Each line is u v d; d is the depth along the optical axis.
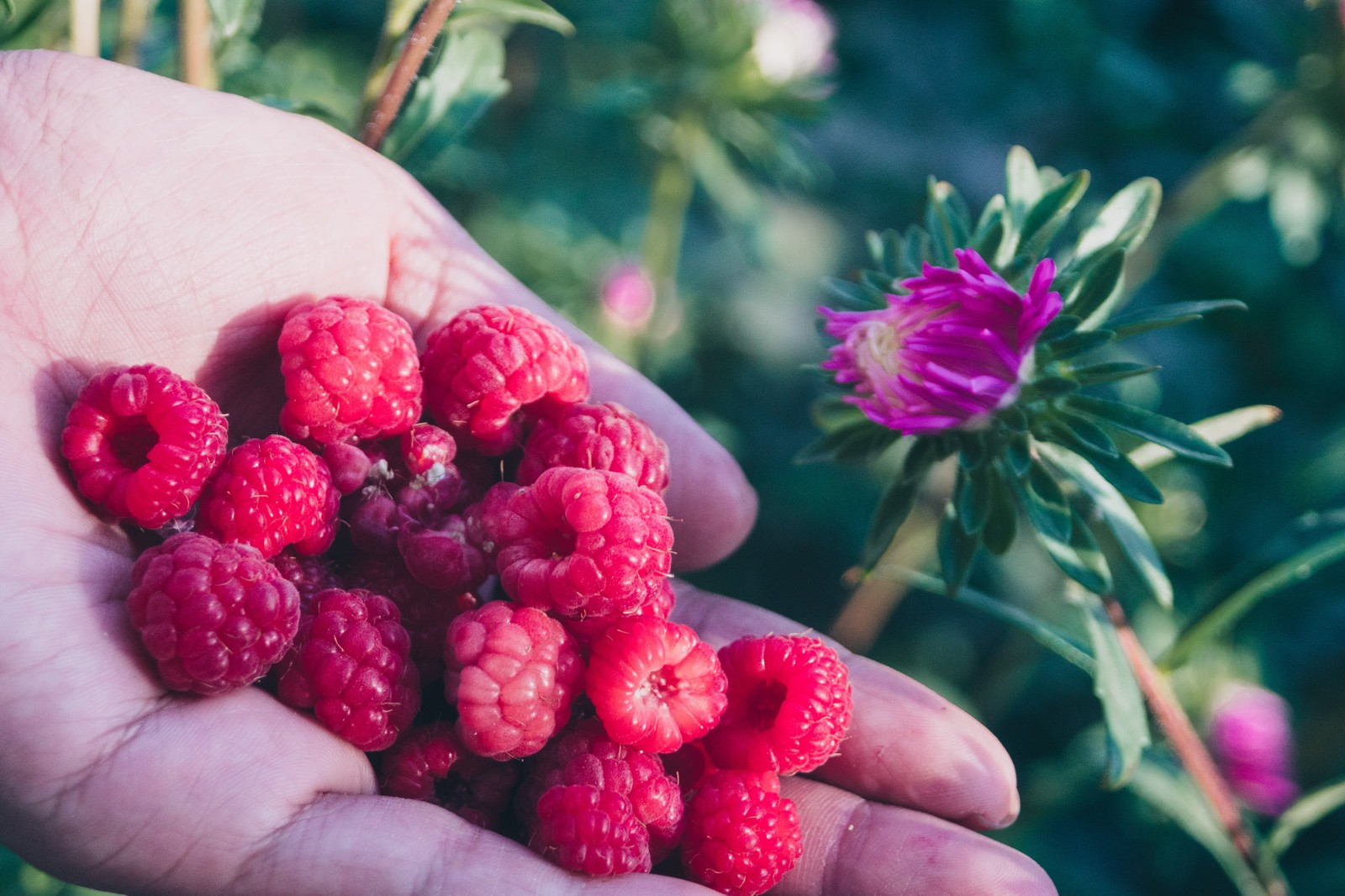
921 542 0.34
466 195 0.40
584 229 0.41
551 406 0.26
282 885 0.22
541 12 0.27
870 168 0.56
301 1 0.43
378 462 0.25
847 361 0.25
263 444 0.24
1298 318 0.48
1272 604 0.40
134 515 0.23
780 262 0.49
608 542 0.23
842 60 0.59
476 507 0.25
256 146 0.26
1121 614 0.27
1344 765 0.36
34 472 0.23
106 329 0.25
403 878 0.21
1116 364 0.24
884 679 0.26
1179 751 0.27
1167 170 0.53
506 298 0.29
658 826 0.23
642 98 0.36
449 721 0.24
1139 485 0.24
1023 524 0.39
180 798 0.21
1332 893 0.35
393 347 0.25
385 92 0.27
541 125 0.43
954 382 0.24
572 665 0.23
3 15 0.27
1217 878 0.36
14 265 0.24
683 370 0.43
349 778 0.23
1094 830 0.38
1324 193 0.36
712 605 0.28
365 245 0.28
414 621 0.25
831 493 0.44
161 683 0.22
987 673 0.40
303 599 0.24
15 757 0.21
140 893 0.22
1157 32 0.54
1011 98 0.56
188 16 0.27
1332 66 0.34
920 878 0.24
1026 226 0.25
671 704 0.24
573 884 0.22
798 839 0.24
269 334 0.27
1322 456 0.42
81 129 0.25
